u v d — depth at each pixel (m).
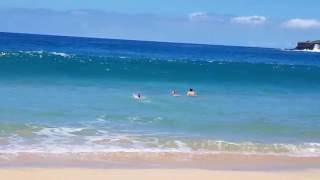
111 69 55.75
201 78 51.69
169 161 16.23
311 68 84.06
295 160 17.23
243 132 22.12
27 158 15.59
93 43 185.62
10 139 18.12
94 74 48.62
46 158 15.74
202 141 19.28
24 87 34.25
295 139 21.06
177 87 41.19
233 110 28.41
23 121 21.62
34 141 18.00
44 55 73.56
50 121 22.06
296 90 43.75
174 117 24.91
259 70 68.81
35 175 13.40
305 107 31.41
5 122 21.19
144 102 29.95
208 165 16.00
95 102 28.81
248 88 43.62
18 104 26.19
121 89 37.00
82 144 17.94
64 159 15.75
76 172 13.96
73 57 74.25
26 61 57.44
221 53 152.25
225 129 22.56
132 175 13.90
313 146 19.58
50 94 31.25
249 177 14.23
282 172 15.24
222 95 36.41
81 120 22.80
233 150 18.30
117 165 15.37
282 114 27.81
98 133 20.05
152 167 15.29
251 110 28.80
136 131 20.92
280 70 71.75
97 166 15.12
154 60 82.44
